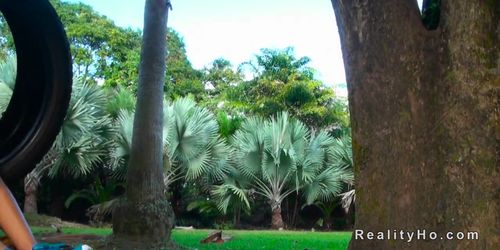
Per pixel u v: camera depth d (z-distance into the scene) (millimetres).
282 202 23641
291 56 30453
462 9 4395
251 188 22625
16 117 3391
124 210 10750
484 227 4137
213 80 35438
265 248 12820
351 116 4855
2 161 3270
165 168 20172
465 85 4332
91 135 19484
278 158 21594
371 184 4656
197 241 14352
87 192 21906
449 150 4332
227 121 24250
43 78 3391
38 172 19531
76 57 32938
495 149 4227
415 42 4562
